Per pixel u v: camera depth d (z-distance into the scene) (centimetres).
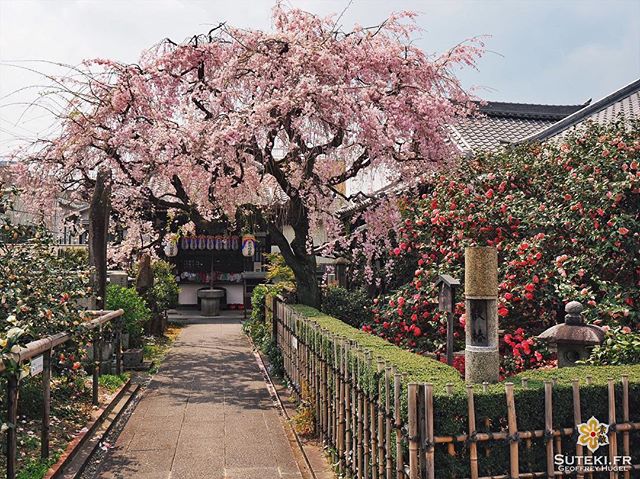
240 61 846
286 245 906
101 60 871
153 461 504
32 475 416
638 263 563
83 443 523
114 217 1358
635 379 311
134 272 1420
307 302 884
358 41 870
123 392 733
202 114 905
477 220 691
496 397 287
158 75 881
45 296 536
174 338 1310
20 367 382
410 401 283
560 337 396
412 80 871
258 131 794
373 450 364
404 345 695
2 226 566
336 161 873
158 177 974
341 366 447
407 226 810
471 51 897
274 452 529
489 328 333
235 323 1631
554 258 620
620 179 595
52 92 863
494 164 787
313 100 786
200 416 650
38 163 944
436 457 281
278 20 891
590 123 751
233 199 965
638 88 1096
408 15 879
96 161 910
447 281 502
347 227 1053
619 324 519
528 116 1421
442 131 866
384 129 810
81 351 554
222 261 1938
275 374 858
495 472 287
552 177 722
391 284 872
